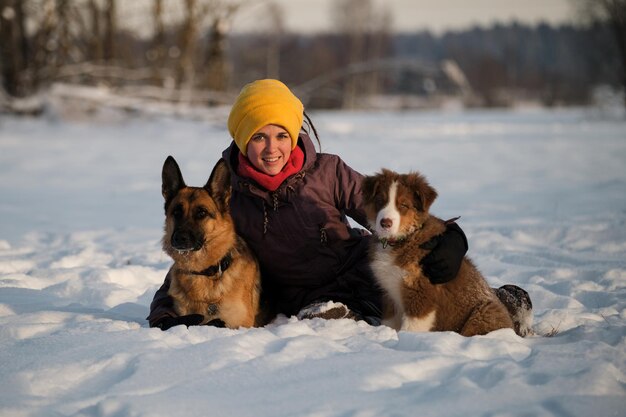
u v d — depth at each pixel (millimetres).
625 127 40656
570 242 9883
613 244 9539
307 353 4707
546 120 48344
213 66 37094
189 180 16906
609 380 4129
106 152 24781
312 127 6871
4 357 4633
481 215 12461
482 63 98750
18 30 34406
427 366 4445
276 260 6348
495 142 30500
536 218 11922
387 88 85750
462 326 5512
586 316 6086
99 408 3760
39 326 5410
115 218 12953
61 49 34781
